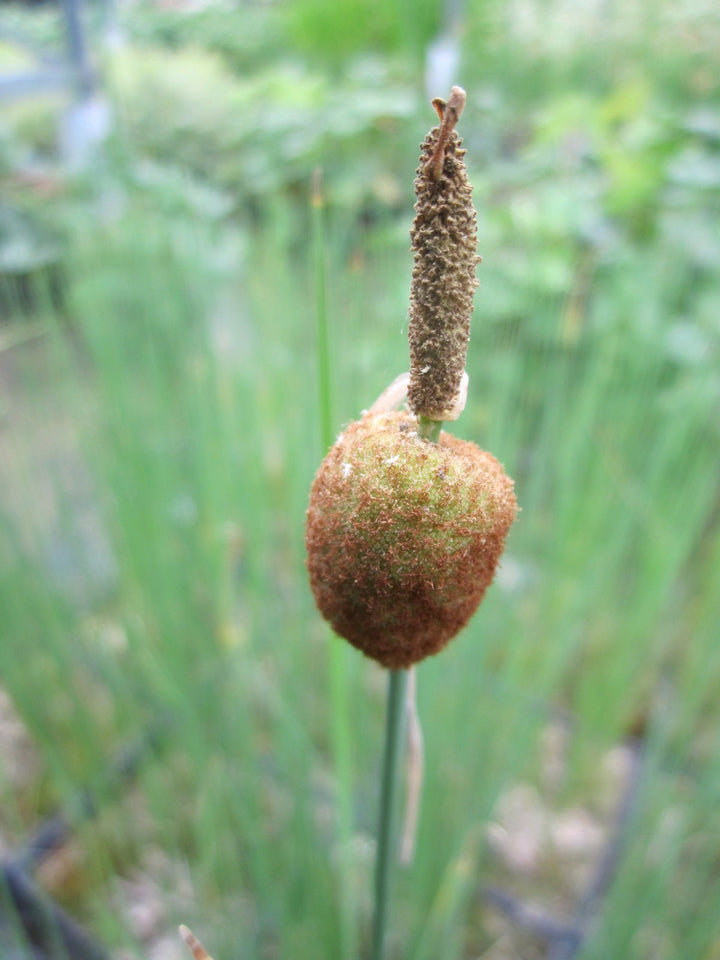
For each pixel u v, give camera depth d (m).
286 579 0.23
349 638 0.08
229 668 0.20
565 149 0.40
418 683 0.15
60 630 0.21
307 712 0.20
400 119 0.43
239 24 0.80
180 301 0.21
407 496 0.07
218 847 0.18
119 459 0.21
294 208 0.41
